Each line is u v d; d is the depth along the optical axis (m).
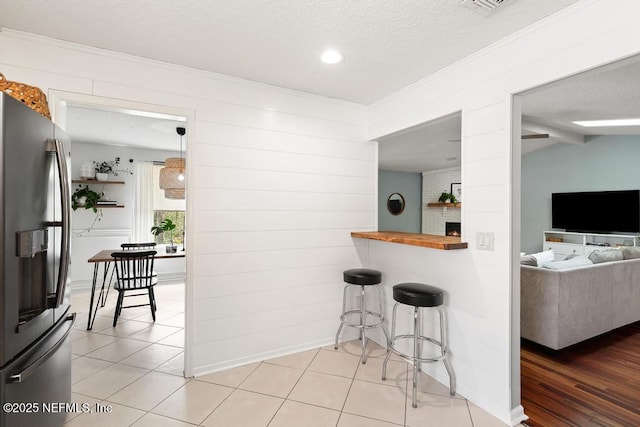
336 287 3.09
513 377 1.95
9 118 1.25
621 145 5.51
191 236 2.45
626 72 2.54
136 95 2.27
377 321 3.13
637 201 5.26
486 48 2.07
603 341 3.20
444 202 7.65
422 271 2.59
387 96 2.97
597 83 2.80
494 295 2.02
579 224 5.90
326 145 3.01
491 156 2.04
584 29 1.59
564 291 2.81
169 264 5.87
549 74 1.73
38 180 1.47
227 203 2.58
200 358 2.48
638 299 3.53
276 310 2.79
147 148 5.73
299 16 1.77
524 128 4.45
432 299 2.13
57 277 1.68
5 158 1.23
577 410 2.06
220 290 2.55
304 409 2.05
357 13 1.73
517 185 1.96
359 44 2.06
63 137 1.78
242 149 2.64
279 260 2.80
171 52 2.20
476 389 2.12
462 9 1.68
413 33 1.92
